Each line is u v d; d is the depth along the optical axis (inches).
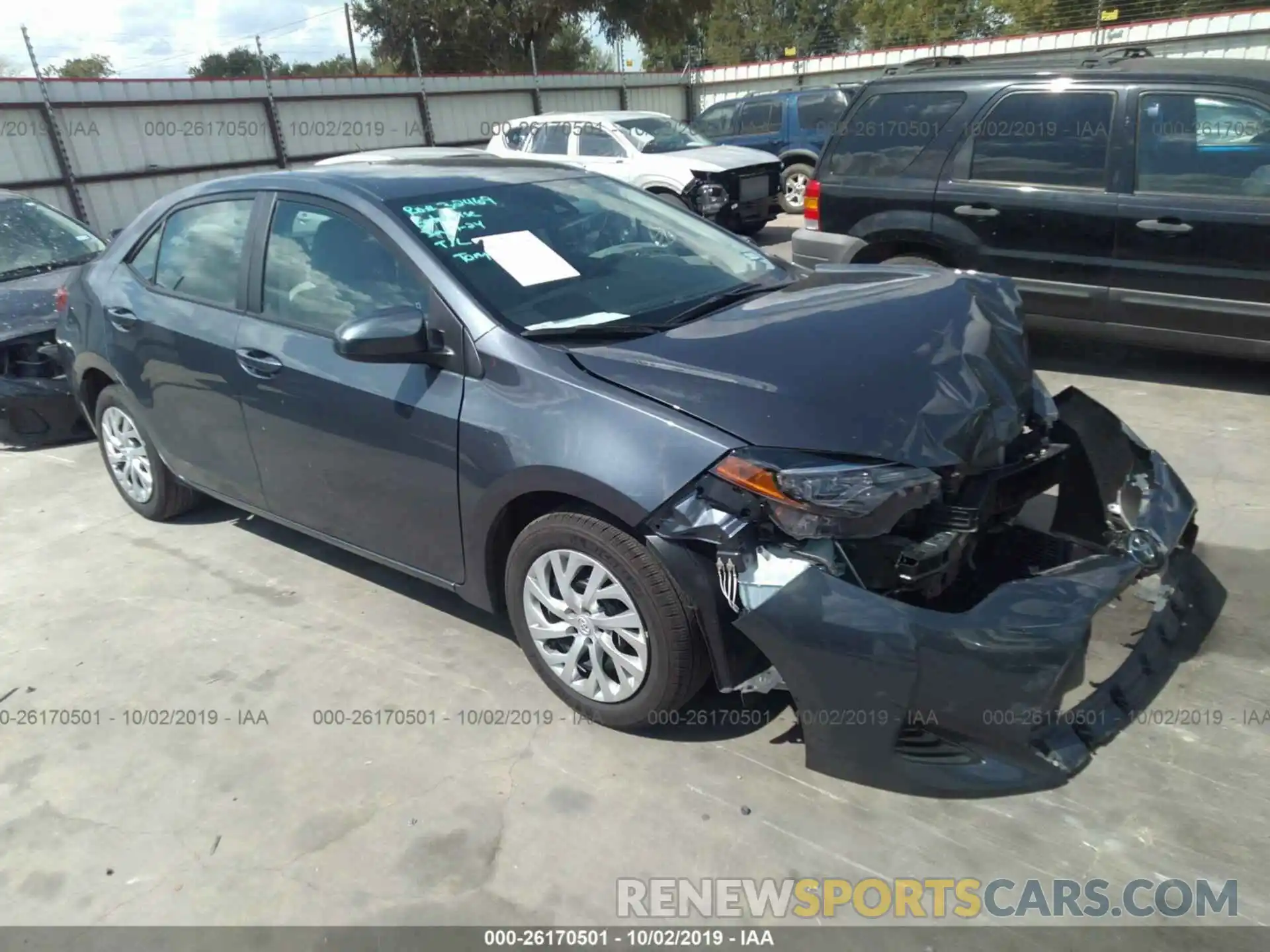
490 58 1246.9
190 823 105.3
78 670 135.7
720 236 159.0
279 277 141.6
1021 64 226.2
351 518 137.4
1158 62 211.8
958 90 228.7
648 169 450.3
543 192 147.1
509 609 120.6
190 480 167.5
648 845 98.0
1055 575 100.0
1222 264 199.2
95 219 537.6
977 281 138.6
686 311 127.3
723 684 103.0
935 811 100.0
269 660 135.0
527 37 1227.9
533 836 100.1
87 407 188.9
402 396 121.8
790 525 94.1
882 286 137.5
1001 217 223.6
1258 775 101.2
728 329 118.6
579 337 116.8
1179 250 203.5
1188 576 130.5
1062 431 135.2
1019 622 92.0
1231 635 124.7
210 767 113.8
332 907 93.1
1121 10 767.1
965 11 1078.4
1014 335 127.7
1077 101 212.2
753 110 596.7
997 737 92.9
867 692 92.7
